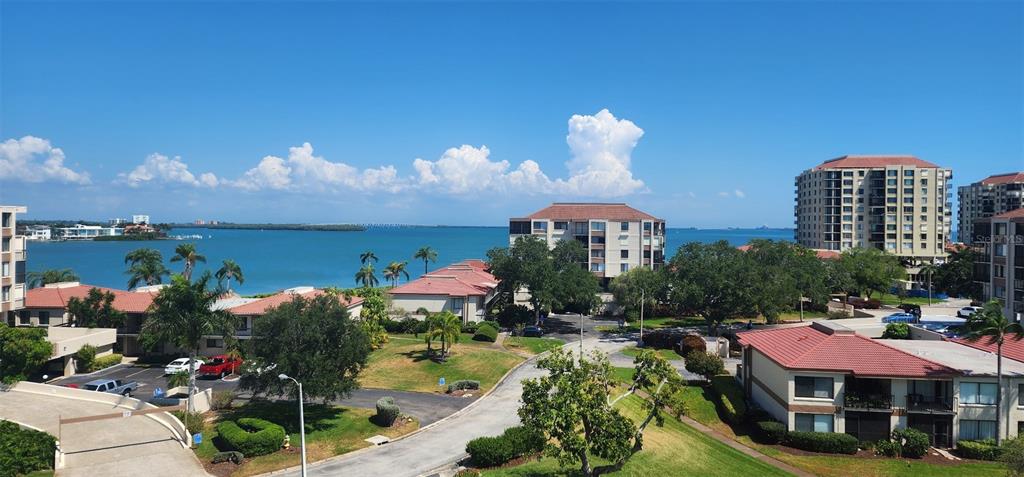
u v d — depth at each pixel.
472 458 38.34
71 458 39.09
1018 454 34.38
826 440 42.31
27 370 56.12
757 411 47.53
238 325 51.31
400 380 58.44
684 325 90.31
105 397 50.47
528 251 88.69
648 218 116.62
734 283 76.69
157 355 67.56
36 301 69.56
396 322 78.81
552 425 29.48
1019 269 80.69
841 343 46.94
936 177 163.88
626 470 36.72
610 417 30.47
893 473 39.12
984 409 43.25
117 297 70.88
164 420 45.66
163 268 91.50
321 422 45.66
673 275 85.75
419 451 40.91
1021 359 47.56
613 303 101.12
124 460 38.84
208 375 59.12
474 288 86.12
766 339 52.22
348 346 44.88
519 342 75.00
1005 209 189.00
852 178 170.38
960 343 54.25
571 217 118.62
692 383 58.22
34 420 46.06
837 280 106.00
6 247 66.06
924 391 44.09
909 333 65.44
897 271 113.38
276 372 43.09
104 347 65.38
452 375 60.12
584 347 74.88
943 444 43.59
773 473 38.75
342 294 77.19
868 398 43.34
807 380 44.28
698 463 38.91
